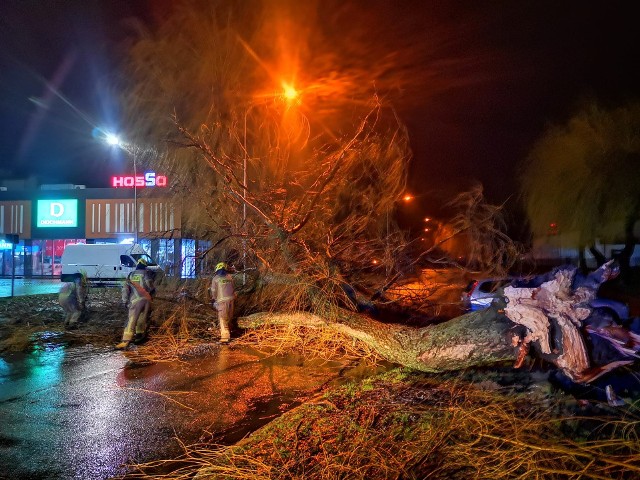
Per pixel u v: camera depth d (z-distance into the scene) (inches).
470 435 178.7
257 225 438.6
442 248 571.2
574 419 186.2
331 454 172.9
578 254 891.4
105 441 196.7
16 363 328.2
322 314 313.0
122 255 1115.3
